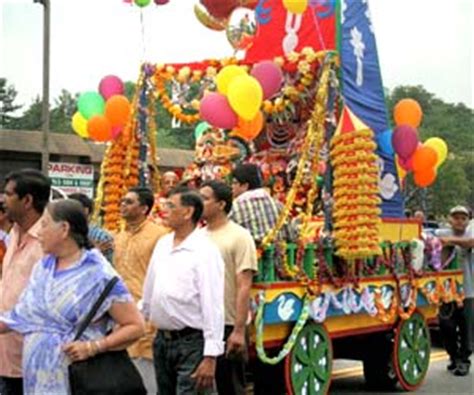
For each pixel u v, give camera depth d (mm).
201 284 5781
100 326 4621
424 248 9852
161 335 5992
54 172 17750
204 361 5727
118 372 4551
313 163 8789
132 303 4656
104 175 10180
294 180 8945
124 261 7238
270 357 8023
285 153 10211
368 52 9711
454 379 10477
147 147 10453
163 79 10336
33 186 5281
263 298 7535
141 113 10414
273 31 10453
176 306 5828
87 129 9898
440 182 30016
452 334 10719
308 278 8094
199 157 10508
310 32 10070
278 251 7734
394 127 9742
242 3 9805
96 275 4586
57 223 4613
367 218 8336
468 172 30344
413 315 9805
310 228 8594
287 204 8031
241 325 6664
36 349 4578
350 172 8359
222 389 6734
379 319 9133
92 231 7285
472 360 11938
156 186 10555
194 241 5883
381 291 9164
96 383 4473
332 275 8383
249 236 6855
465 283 10688
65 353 4512
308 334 8242
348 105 9281
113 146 10180
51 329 4578
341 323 8750
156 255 6090
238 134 9656
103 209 10117
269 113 9719
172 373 6008
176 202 5922
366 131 8367
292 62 9320
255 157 10352
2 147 24547
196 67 10234
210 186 6895
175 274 5844
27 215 5301
